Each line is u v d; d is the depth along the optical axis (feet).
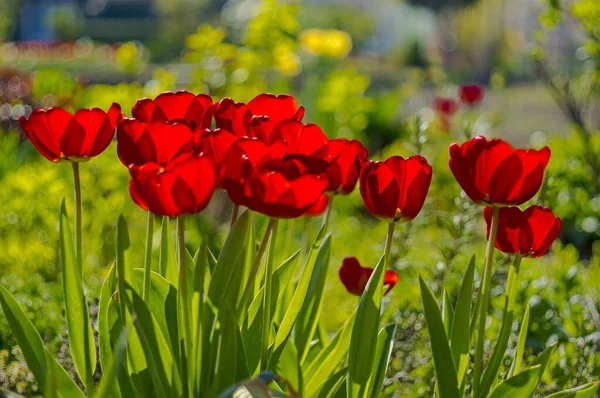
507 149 4.68
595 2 14.89
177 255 6.18
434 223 12.82
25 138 23.17
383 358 5.39
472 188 4.85
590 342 7.44
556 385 7.29
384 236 15.51
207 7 101.71
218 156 4.62
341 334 5.36
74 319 5.11
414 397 7.80
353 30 98.02
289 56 22.02
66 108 23.90
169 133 4.61
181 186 4.24
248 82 21.36
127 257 4.85
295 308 5.39
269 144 4.83
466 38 63.93
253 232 5.57
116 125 5.04
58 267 12.04
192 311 5.20
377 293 5.10
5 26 87.20
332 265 13.03
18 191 14.33
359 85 24.16
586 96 16.62
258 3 22.54
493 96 43.11
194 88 20.98
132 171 4.32
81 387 6.79
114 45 60.90
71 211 13.70
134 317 4.59
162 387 4.68
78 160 5.17
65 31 112.16
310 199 4.25
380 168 4.86
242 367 4.87
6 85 28.25
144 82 40.29
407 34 85.97
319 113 25.17
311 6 100.37
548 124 35.63
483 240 13.12
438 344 4.68
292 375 4.74
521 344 5.52
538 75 16.69
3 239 13.41
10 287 9.75
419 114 9.13
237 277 4.71
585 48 15.47
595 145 18.86
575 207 18.56
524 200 4.80
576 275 10.87
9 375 6.94
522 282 9.47
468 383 6.80
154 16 129.08
